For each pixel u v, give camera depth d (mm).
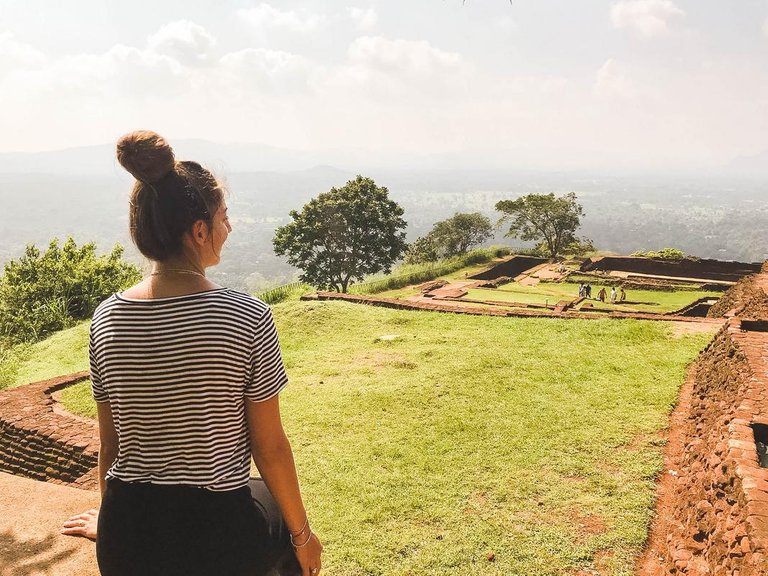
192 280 1482
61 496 2943
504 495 5250
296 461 6145
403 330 11875
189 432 1405
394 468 5879
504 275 38250
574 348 9812
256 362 1431
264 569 1555
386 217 38875
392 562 4402
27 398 9000
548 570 4250
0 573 2336
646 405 7191
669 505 5074
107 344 1420
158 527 1420
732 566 3344
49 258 24812
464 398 7598
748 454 4293
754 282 16891
